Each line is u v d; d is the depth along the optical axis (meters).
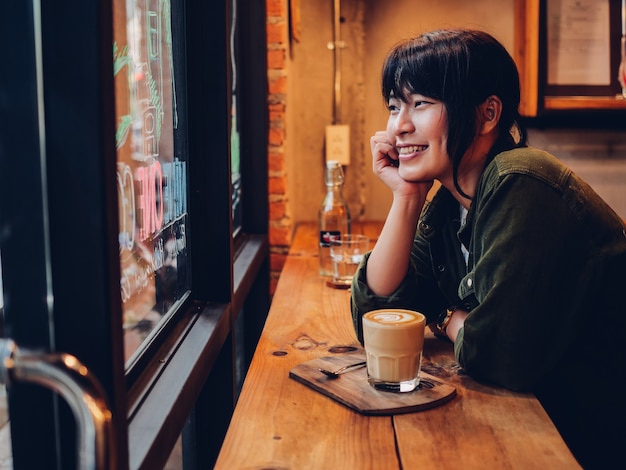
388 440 1.04
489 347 1.25
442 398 1.18
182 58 1.69
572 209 1.28
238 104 2.89
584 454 1.33
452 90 1.35
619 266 1.29
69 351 0.81
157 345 1.34
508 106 1.41
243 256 2.53
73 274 0.80
